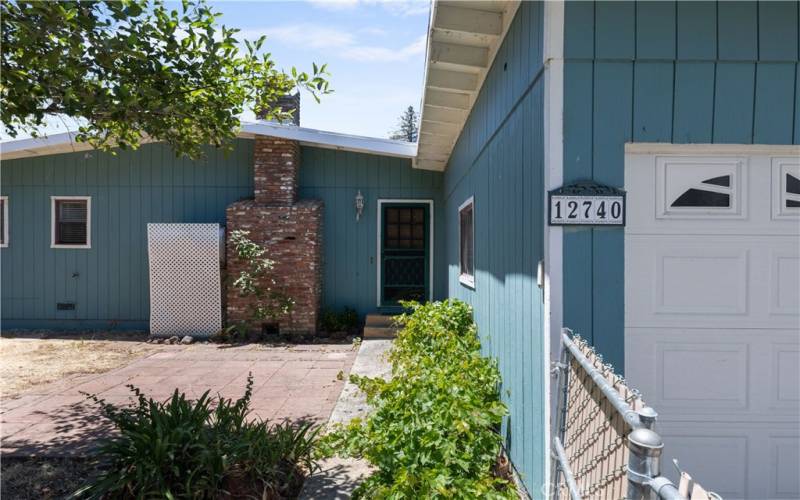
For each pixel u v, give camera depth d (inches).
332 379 265.0
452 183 338.0
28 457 165.5
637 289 108.0
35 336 393.1
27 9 125.0
